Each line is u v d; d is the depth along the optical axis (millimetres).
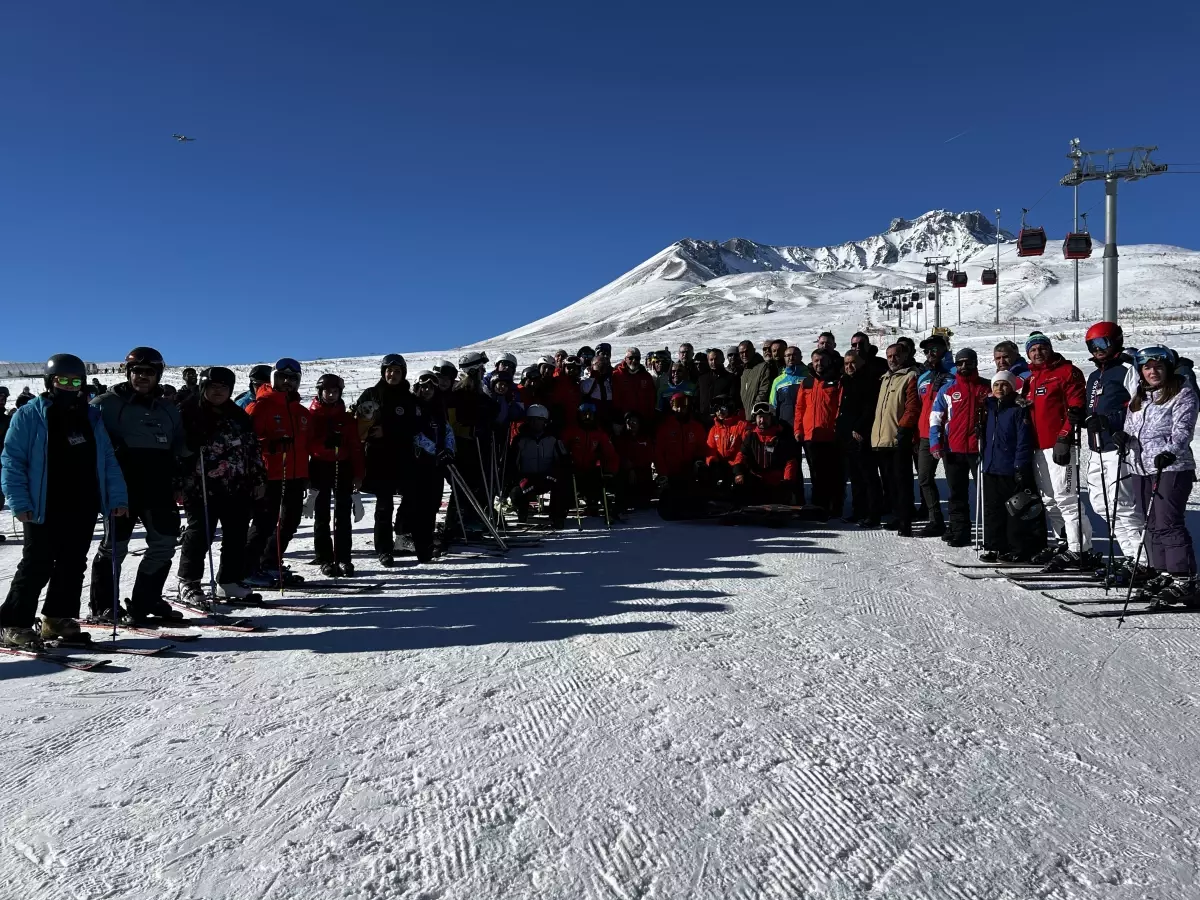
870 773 2828
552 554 7117
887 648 4227
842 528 8164
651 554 6945
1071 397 6016
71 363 4504
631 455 9516
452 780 2803
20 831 2514
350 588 5996
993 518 6461
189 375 7730
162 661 4305
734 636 4441
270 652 4414
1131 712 3375
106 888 2201
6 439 4406
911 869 2250
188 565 5570
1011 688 3650
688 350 10297
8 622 4516
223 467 5457
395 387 6938
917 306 78438
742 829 2465
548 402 9227
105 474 4664
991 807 2594
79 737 3260
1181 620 4730
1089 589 5477
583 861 2303
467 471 7980
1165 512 5012
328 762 2965
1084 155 28844
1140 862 2281
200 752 3082
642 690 3635
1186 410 4945
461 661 4117
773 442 8773
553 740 3117
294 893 2166
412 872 2254
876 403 7980
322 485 6523
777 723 3254
